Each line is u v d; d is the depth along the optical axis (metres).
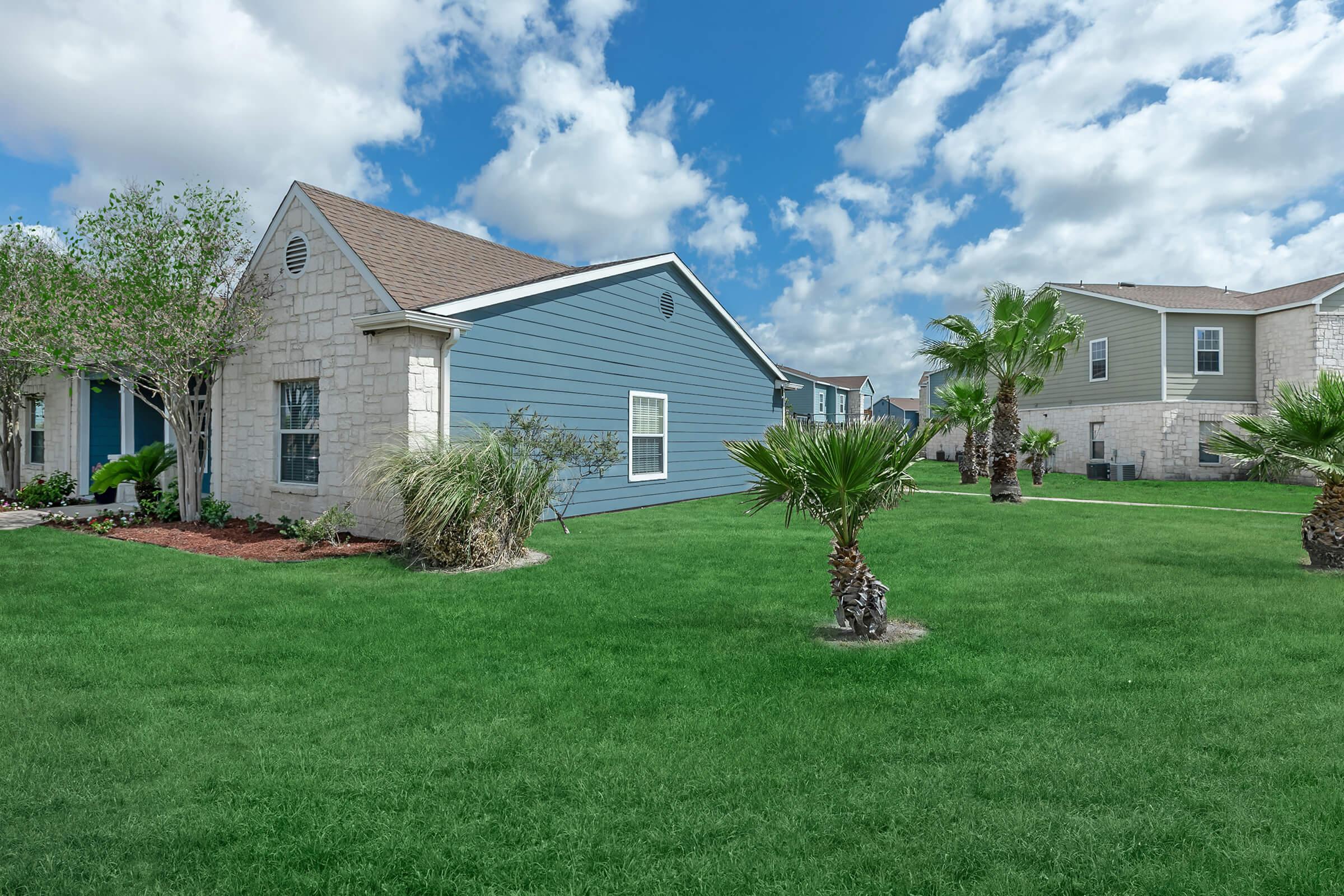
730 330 19.03
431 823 2.83
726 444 5.97
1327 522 8.41
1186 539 10.71
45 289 10.99
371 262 10.48
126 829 2.77
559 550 9.72
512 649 5.28
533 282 12.20
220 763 3.35
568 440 11.12
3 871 2.49
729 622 6.08
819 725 3.83
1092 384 26.67
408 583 7.59
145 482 13.64
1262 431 9.05
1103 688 4.41
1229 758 3.39
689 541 10.54
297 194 11.30
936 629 5.86
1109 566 8.55
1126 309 25.02
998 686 4.45
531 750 3.51
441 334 10.38
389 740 3.62
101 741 3.60
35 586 7.27
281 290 11.52
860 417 5.84
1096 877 2.46
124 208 10.83
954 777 3.22
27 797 3.02
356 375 10.50
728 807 2.97
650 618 6.19
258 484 11.89
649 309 15.72
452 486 8.27
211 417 12.81
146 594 6.98
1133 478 24.09
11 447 16.22
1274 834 2.72
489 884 2.45
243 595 6.95
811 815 2.89
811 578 7.86
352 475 10.52
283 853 2.62
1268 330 23.34
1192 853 2.60
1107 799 3.02
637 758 3.43
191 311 10.95
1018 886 2.42
